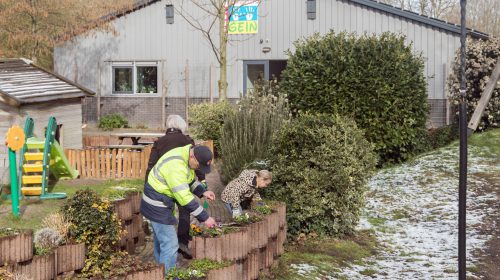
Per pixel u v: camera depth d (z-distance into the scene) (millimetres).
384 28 22531
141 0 24672
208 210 9852
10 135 8664
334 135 9852
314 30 23391
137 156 13375
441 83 21766
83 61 25531
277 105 13430
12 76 13016
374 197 13445
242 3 23547
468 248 9984
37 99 12008
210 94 24422
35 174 11109
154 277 5949
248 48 23969
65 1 25047
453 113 20656
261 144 11953
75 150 13242
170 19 24641
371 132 16078
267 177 8367
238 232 6691
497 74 17547
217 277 6117
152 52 24906
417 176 14828
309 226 9836
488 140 17312
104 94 25391
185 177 6059
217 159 16125
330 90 16172
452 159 15961
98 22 23953
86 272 6555
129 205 8000
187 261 7023
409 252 9773
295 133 9852
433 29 21891
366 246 9922
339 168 9648
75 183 12156
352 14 22922
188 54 24641
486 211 11875
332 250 9320
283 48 23688
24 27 25375
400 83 16062
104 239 6766
